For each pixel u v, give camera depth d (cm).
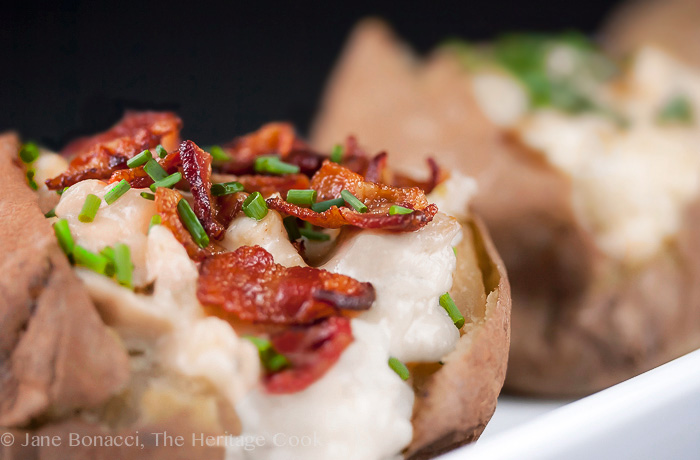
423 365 20
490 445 19
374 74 45
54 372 18
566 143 34
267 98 49
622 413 20
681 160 34
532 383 31
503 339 21
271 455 19
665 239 33
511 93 38
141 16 44
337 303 19
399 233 20
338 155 25
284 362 19
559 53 43
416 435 20
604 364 32
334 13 50
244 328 19
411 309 20
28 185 22
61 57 43
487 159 35
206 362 19
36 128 39
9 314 18
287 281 19
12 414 18
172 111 26
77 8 43
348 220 20
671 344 32
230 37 48
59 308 18
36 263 18
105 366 18
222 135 46
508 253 33
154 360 19
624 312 32
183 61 46
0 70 41
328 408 19
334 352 19
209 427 19
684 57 43
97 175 21
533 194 33
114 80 43
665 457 20
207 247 20
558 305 32
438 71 42
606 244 32
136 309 19
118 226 19
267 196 22
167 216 20
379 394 19
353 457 19
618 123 37
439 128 37
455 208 24
